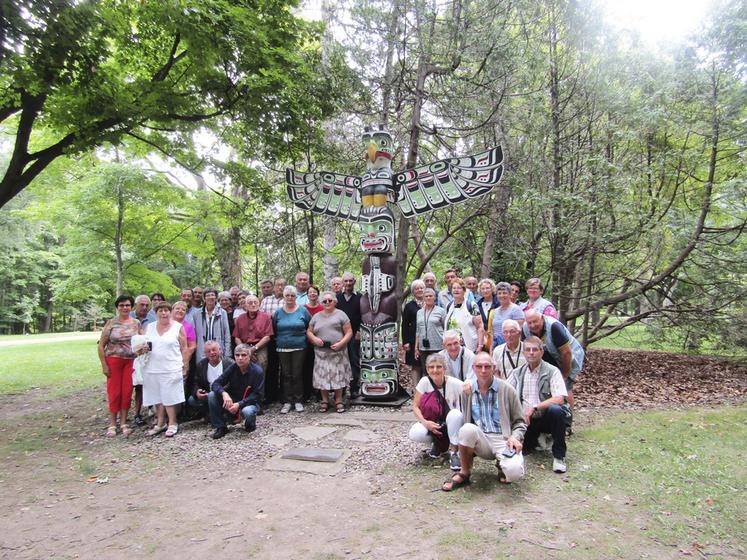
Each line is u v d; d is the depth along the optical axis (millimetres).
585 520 3090
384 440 4812
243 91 7492
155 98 6684
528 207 7992
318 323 5988
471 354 4270
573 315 9172
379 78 7977
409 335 6242
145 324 6176
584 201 7305
